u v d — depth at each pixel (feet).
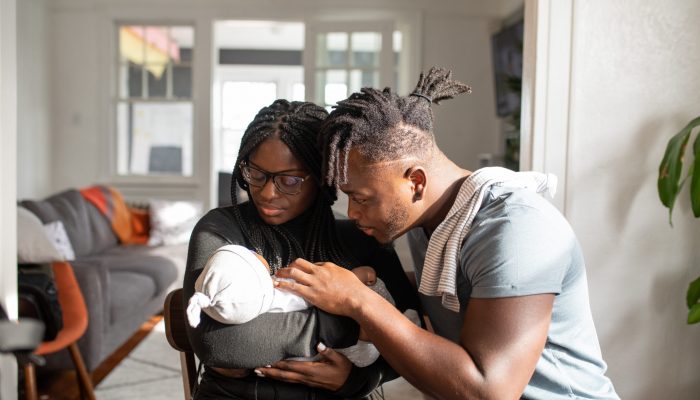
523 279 3.55
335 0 22.48
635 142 6.86
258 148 4.20
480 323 3.56
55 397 10.79
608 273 6.95
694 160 6.42
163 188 23.00
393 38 21.50
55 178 23.11
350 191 3.92
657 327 7.03
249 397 4.16
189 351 4.88
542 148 6.77
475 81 22.81
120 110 23.02
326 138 3.88
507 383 3.46
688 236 7.00
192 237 4.32
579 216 6.87
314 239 4.52
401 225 4.02
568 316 3.99
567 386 3.98
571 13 6.72
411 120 3.88
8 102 7.21
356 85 21.84
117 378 11.80
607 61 6.79
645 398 7.05
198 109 22.72
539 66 6.72
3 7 7.06
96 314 11.13
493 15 22.54
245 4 22.45
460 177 4.17
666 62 6.84
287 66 36.73
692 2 6.82
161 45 22.80
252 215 4.52
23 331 2.06
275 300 3.90
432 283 4.09
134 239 18.89
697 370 7.06
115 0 22.43
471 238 3.82
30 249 9.27
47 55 22.41
